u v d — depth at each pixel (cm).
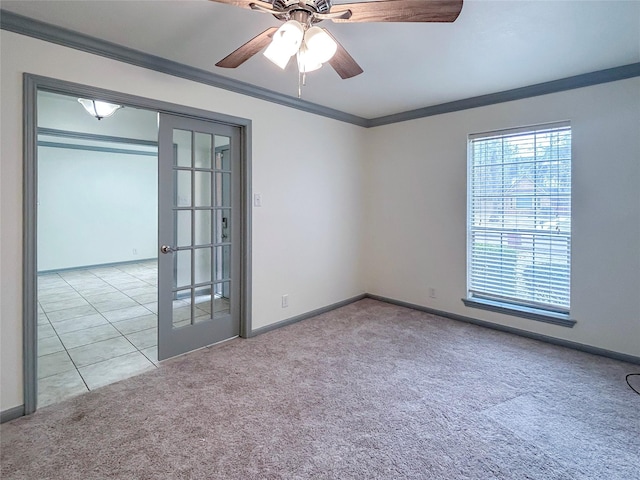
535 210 321
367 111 398
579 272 294
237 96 307
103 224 711
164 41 227
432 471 161
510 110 326
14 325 201
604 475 158
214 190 307
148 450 174
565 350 296
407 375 253
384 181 431
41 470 160
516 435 186
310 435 186
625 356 273
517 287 335
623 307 274
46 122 406
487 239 353
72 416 202
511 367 265
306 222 376
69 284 556
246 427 192
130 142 469
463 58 252
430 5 144
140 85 247
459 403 217
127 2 183
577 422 197
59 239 658
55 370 261
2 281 198
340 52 183
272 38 166
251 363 272
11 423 196
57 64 211
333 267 411
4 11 189
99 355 288
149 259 776
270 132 335
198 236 302
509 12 192
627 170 269
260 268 334
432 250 391
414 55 247
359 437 185
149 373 256
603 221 281
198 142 295
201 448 175
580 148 289
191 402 217
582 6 186
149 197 770
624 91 268
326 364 270
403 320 373
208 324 307
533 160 319
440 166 379
